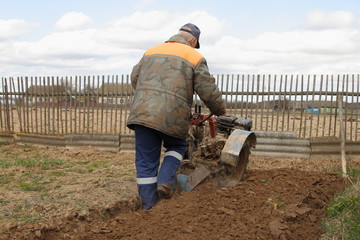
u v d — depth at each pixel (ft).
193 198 14.17
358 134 33.94
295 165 25.25
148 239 10.80
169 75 13.06
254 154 28.17
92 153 29.60
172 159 13.76
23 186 18.94
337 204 14.34
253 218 12.39
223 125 17.84
